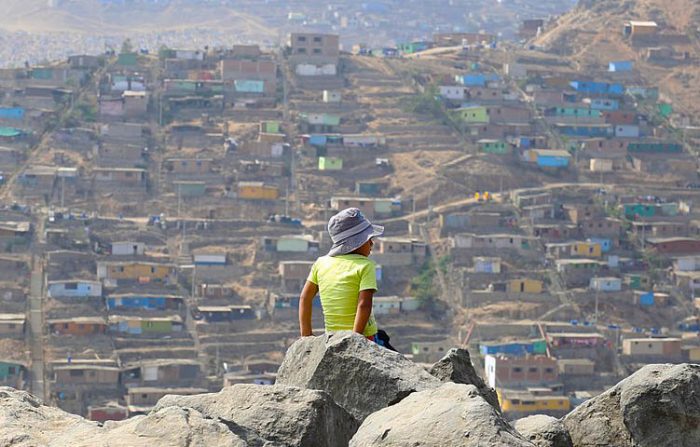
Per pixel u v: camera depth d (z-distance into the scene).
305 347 15.63
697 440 15.12
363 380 14.88
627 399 15.46
